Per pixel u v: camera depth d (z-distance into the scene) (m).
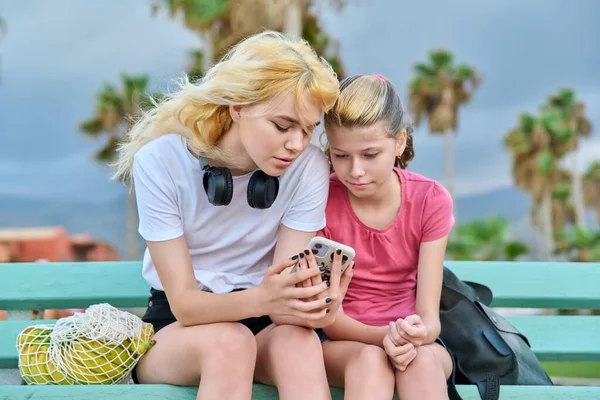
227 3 21.83
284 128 1.98
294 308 1.95
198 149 2.12
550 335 2.72
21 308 2.66
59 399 1.98
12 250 43.56
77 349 2.05
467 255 34.91
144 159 2.14
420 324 1.96
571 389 2.09
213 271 2.24
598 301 2.75
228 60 2.06
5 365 2.55
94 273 2.69
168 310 2.26
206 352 1.91
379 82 2.16
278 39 2.07
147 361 2.08
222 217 2.20
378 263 2.30
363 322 2.27
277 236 2.27
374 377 1.93
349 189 2.21
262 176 2.06
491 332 2.18
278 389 1.94
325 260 1.98
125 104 35.41
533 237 48.53
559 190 47.53
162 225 2.12
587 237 35.53
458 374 2.20
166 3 22.97
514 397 2.07
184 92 2.10
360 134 2.07
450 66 43.03
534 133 43.22
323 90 1.96
